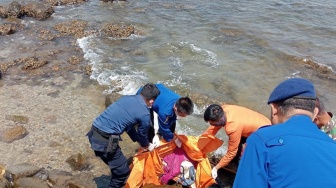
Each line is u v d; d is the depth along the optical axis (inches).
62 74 397.7
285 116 93.2
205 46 465.7
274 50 453.7
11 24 543.2
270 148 86.0
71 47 470.6
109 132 201.5
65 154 271.6
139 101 203.3
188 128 299.0
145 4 651.5
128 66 412.8
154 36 501.7
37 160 263.3
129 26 518.0
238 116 204.8
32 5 589.6
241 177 88.1
